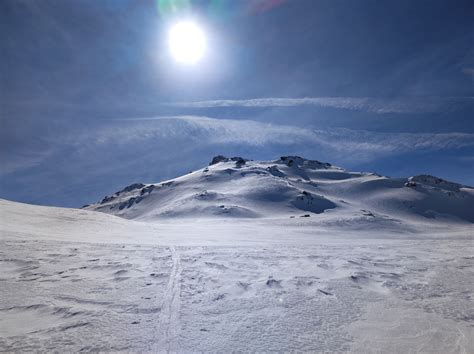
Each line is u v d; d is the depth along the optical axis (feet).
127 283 28.07
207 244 58.23
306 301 24.76
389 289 28.68
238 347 17.40
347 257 43.11
